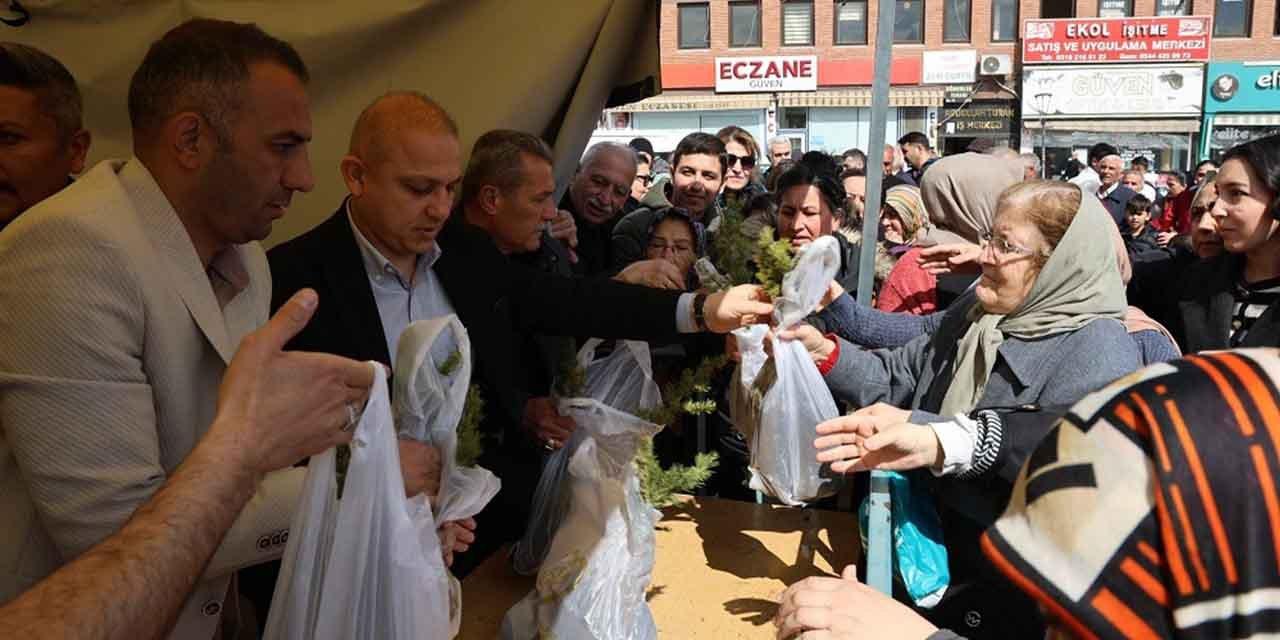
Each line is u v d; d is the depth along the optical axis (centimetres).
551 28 232
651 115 1873
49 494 102
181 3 239
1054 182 163
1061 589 53
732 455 256
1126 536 53
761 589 168
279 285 168
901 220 308
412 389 111
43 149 163
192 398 115
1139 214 552
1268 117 1692
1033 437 139
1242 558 50
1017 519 57
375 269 174
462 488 118
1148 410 54
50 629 67
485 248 189
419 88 237
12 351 102
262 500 112
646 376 160
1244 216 211
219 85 113
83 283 104
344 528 98
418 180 163
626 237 321
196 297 115
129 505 104
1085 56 1723
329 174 237
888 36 146
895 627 80
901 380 193
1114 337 153
